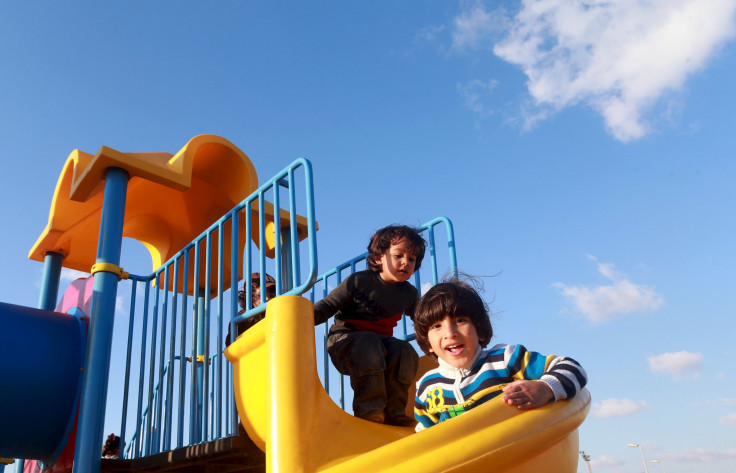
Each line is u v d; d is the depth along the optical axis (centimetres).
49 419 340
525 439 152
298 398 177
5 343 339
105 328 345
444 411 195
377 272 277
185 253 362
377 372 234
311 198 256
